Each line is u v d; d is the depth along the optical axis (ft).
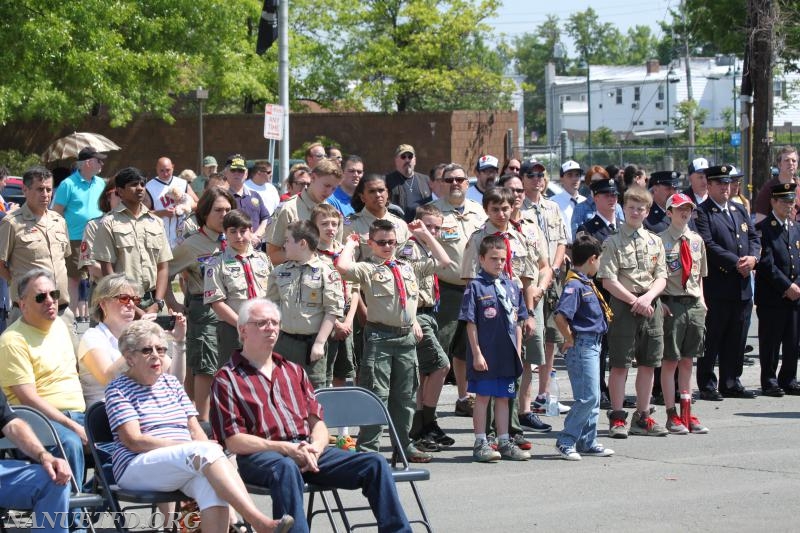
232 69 128.47
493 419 38.55
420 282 36.96
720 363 47.55
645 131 344.28
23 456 26.37
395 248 35.32
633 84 360.28
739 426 41.42
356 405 27.32
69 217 53.36
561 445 36.27
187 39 105.70
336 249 36.27
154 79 102.37
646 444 38.42
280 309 34.17
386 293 33.94
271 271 36.04
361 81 156.56
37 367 28.35
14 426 24.09
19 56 85.05
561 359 56.85
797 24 95.45
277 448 24.91
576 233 46.11
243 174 50.31
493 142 147.13
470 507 30.17
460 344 40.45
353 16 155.33
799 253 47.85
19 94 84.94
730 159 158.71
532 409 44.04
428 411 37.32
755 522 28.58
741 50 117.60
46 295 28.22
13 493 23.91
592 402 36.04
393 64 154.30
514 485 32.63
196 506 26.00
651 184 49.01
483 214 41.68
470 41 163.94
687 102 288.71
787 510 29.71
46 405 27.43
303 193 39.11
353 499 32.40
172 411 25.96
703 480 33.12
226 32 108.99
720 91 325.62
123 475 24.31
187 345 37.65
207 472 23.39
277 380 26.21
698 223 46.55
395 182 48.55
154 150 140.05
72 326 43.55
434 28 155.33
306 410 26.35
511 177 39.96
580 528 28.04
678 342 40.24
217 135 141.18
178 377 31.48
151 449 24.56
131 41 99.40
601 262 39.11
